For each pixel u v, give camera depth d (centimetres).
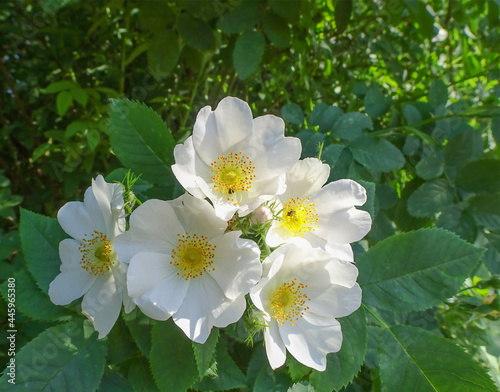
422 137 27
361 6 40
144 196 19
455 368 18
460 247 19
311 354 17
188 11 29
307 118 33
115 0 35
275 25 28
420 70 38
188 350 17
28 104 42
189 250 16
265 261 16
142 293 15
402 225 28
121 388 18
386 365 19
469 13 37
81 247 17
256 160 17
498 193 26
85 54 39
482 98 37
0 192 32
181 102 39
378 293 19
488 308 26
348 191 18
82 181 36
